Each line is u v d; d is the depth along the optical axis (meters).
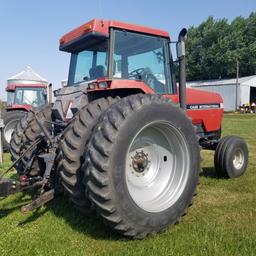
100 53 4.39
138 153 3.62
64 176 3.44
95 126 3.30
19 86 11.57
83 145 3.41
